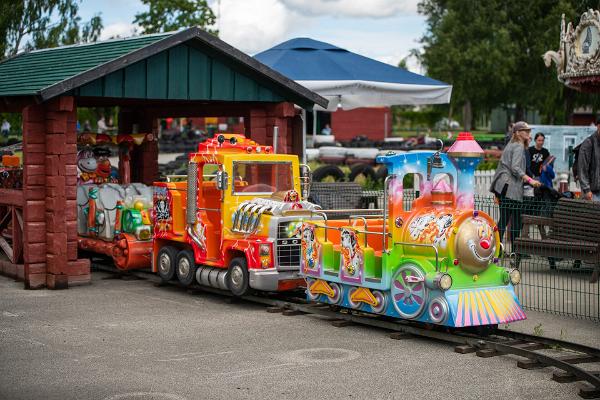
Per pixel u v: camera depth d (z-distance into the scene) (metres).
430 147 37.66
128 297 11.68
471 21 53.47
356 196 15.52
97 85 12.32
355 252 9.55
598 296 10.20
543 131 22.48
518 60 51.88
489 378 7.62
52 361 8.17
